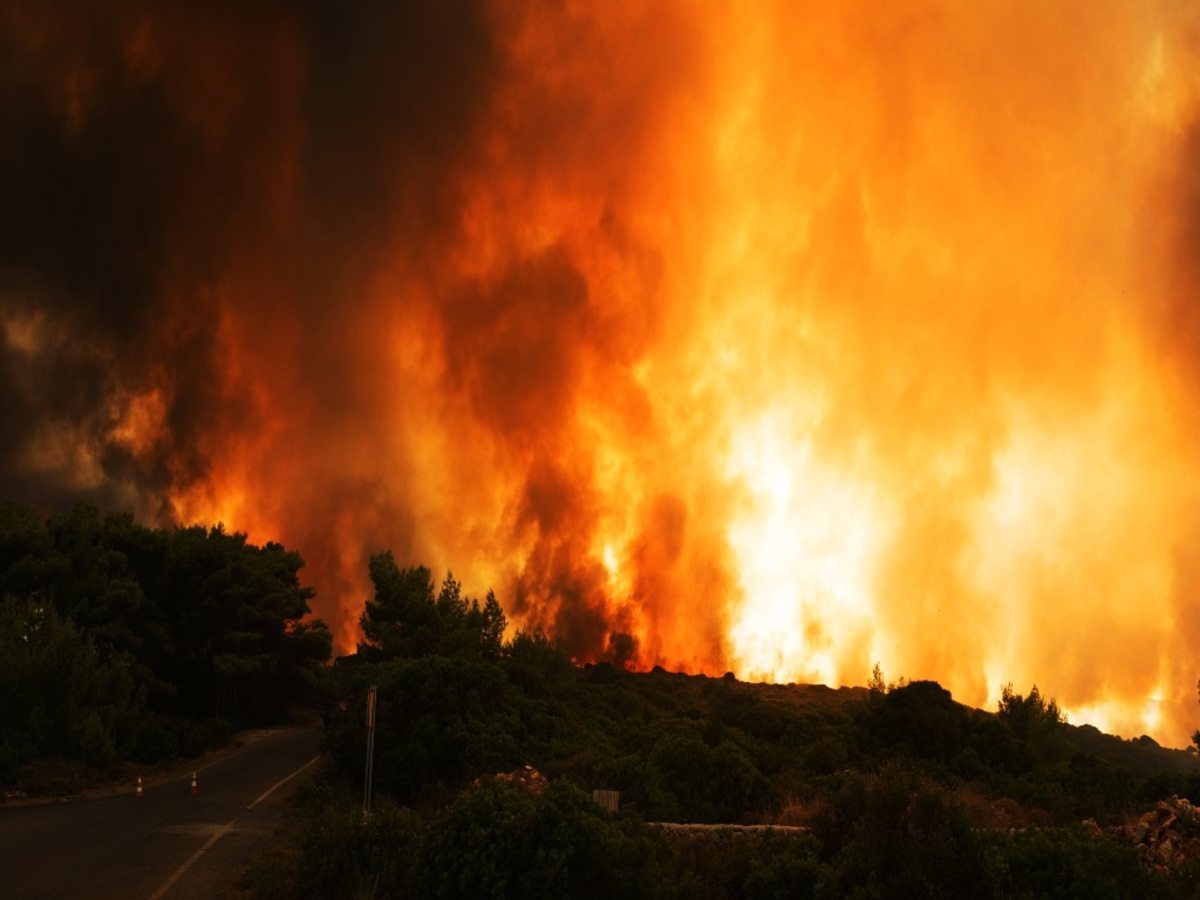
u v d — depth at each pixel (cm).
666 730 3869
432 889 1385
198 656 6266
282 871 1802
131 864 1972
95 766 3716
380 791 2745
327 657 6806
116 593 5194
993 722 4091
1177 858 1606
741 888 1452
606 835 1405
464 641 4728
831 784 2523
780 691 7919
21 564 4962
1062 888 1318
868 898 1308
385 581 4844
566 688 5209
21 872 1912
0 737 3644
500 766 2742
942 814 1406
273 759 4528
